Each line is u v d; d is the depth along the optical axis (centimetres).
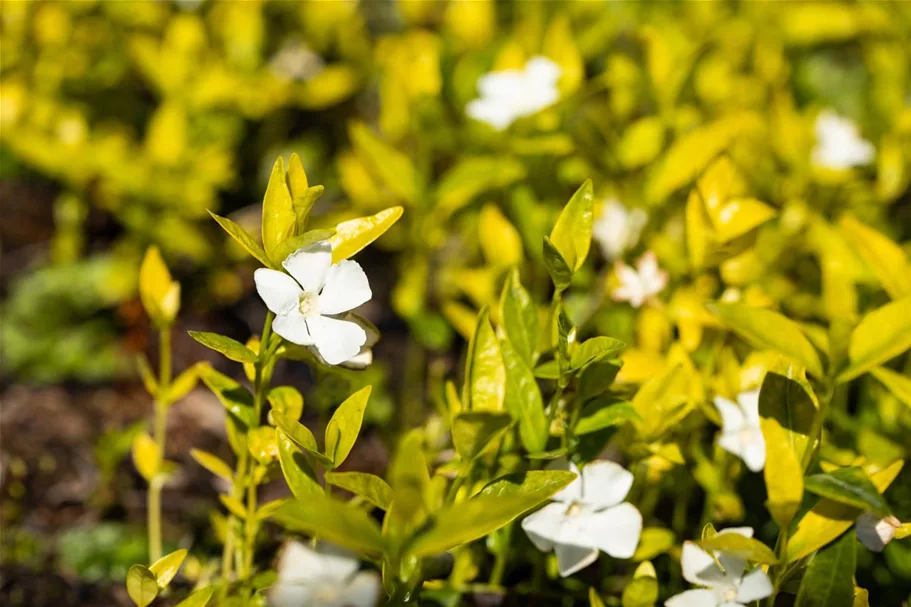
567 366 57
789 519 55
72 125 88
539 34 90
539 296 75
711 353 64
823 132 77
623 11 99
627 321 71
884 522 57
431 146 83
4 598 69
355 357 57
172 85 89
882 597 64
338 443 56
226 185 96
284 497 72
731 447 61
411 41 88
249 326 94
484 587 62
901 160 76
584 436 59
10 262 102
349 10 105
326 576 57
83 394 85
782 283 73
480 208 78
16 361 87
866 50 99
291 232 55
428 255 80
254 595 59
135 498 74
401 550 52
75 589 69
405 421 76
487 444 55
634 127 75
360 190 78
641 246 72
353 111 111
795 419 56
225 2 101
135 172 85
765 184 78
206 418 81
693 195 62
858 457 62
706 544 55
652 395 59
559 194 77
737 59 91
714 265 64
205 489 75
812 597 56
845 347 55
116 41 103
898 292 60
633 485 62
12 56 96
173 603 64
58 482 75
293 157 56
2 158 107
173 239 89
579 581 63
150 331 91
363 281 55
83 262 96
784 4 96
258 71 98
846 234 61
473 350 57
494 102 74
